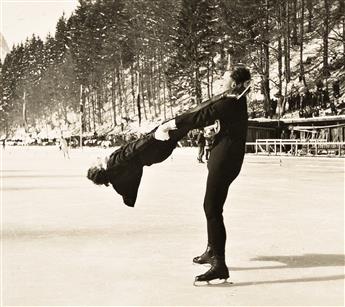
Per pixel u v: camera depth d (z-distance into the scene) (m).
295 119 38.88
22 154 49.22
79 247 6.22
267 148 37.59
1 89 146.75
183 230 7.39
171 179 17.09
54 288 4.43
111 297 4.16
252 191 12.90
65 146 38.34
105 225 7.85
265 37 53.47
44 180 17.22
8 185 15.30
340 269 5.08
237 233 7.06
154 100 87.69
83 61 98.94
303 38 60.06
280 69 52.88
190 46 64.31
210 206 4.73
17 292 4.31
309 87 56.47
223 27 55.03
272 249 6.02
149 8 81.69
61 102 119.69
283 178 17.14
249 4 52.91
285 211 9.26
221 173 4.74
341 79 55.34
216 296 4.19
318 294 4.23
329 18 55.03
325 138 37.38
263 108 57.03
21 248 6.18
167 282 4.63
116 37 91.81
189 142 56.75
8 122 145.62
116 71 96.19
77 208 9.96
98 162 4.73
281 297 4.15
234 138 4.76
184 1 64.06
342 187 13.91
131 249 6.09
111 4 100.81
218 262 4.61
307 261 5.41
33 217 8.77
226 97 4.72
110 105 111.25
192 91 68.31
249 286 4.50
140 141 4.68
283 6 55.31
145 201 10.97
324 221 8.09
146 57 87.12
